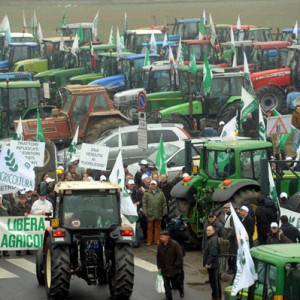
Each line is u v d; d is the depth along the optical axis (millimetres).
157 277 52906
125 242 51312
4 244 64375
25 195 65812
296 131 79188
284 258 39156
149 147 87812
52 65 138000
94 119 97562
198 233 63406
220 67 113500
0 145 84312
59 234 51375
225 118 101438
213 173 63656
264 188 59344
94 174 80000
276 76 110812
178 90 107625
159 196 66438
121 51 127688
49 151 88375
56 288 51188
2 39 154375
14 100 100938
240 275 40062
